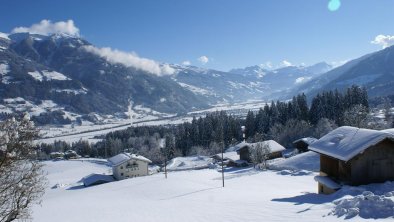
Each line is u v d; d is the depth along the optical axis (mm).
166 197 46312
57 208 40594
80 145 198750
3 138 12859
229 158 104312
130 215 28312
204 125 162875
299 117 134500
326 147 31438
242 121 197375
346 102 128875
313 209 20062
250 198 31625
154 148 163375
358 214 17109
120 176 101500
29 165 14016
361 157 28016
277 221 18609
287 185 49625
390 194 19547
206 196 39000
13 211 13789
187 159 133750
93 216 30125
